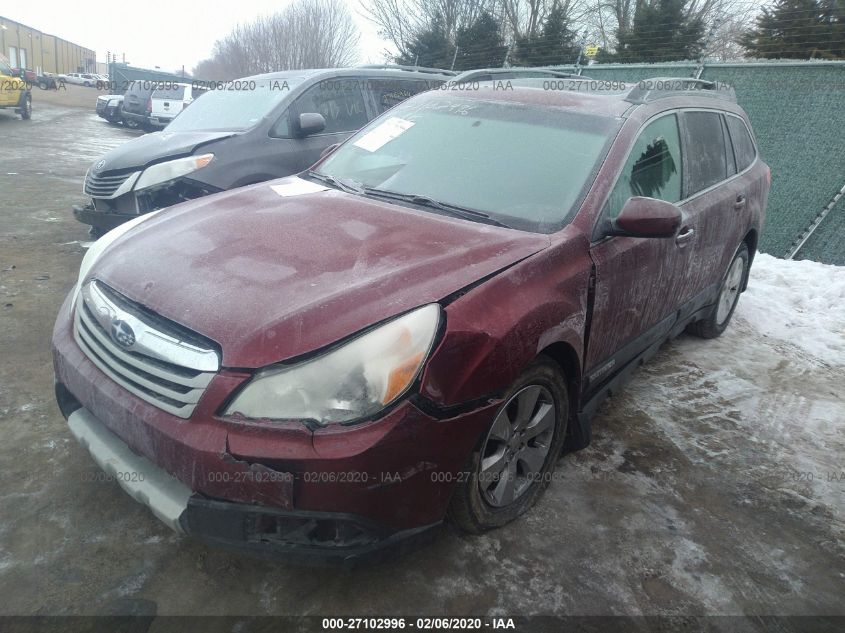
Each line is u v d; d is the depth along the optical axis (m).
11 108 18.12
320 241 2.57
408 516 2.14
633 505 2.96
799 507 3.07
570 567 2.53
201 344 2.06
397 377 2.02
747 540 2.80
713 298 4.63
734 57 16.23
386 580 2.39
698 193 3.90
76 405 2.54
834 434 3.79
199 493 2.02
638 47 13.69
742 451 3.52
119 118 20.08
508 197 3.01
